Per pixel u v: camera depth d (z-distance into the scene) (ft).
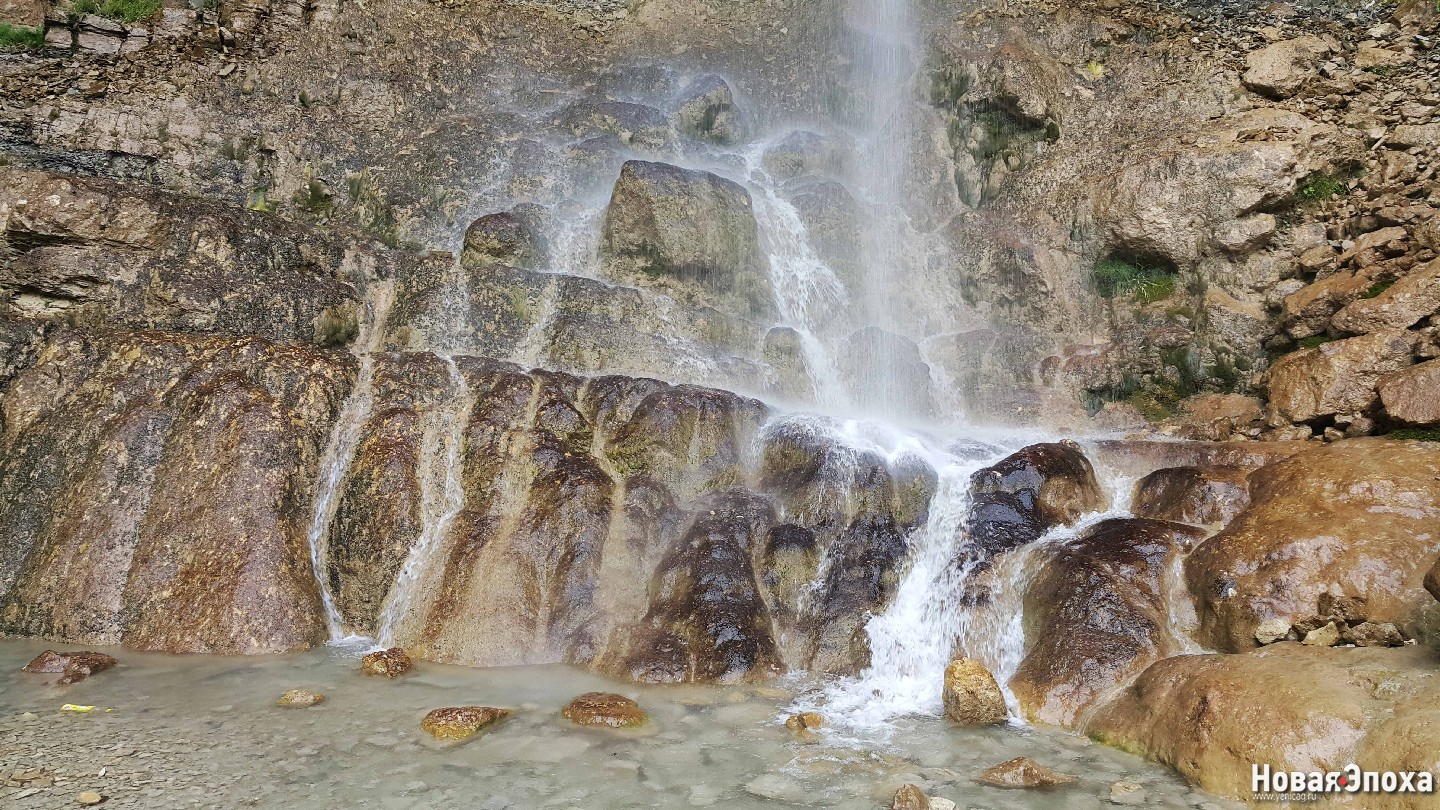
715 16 47.88
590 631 21.16
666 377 27.91
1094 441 25.39
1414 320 24.50
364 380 26.18
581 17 46.70
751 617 20.81
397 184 34.99
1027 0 42.86
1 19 35.86
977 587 20.83
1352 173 31.37
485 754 15.57
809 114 43.91
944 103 40.78
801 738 16.56
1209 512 21.47
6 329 25.38
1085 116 37.65
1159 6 41.16
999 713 17.51
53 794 13.43
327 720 16.96
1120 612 18.70
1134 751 15.84
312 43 39.14
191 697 17.99
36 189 26.35
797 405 29.81
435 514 23.63
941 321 35.01
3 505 23.35
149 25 37.81
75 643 21.26
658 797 14.03
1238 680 15.15
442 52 41.55
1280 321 28.68
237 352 25.20
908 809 13.43
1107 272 33.37
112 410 24.12
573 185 35.09
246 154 34.73
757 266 32.91
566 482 23.29
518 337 28.81
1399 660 15.15
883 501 23.08
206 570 21.86
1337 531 18.43
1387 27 35.81
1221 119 34.40
